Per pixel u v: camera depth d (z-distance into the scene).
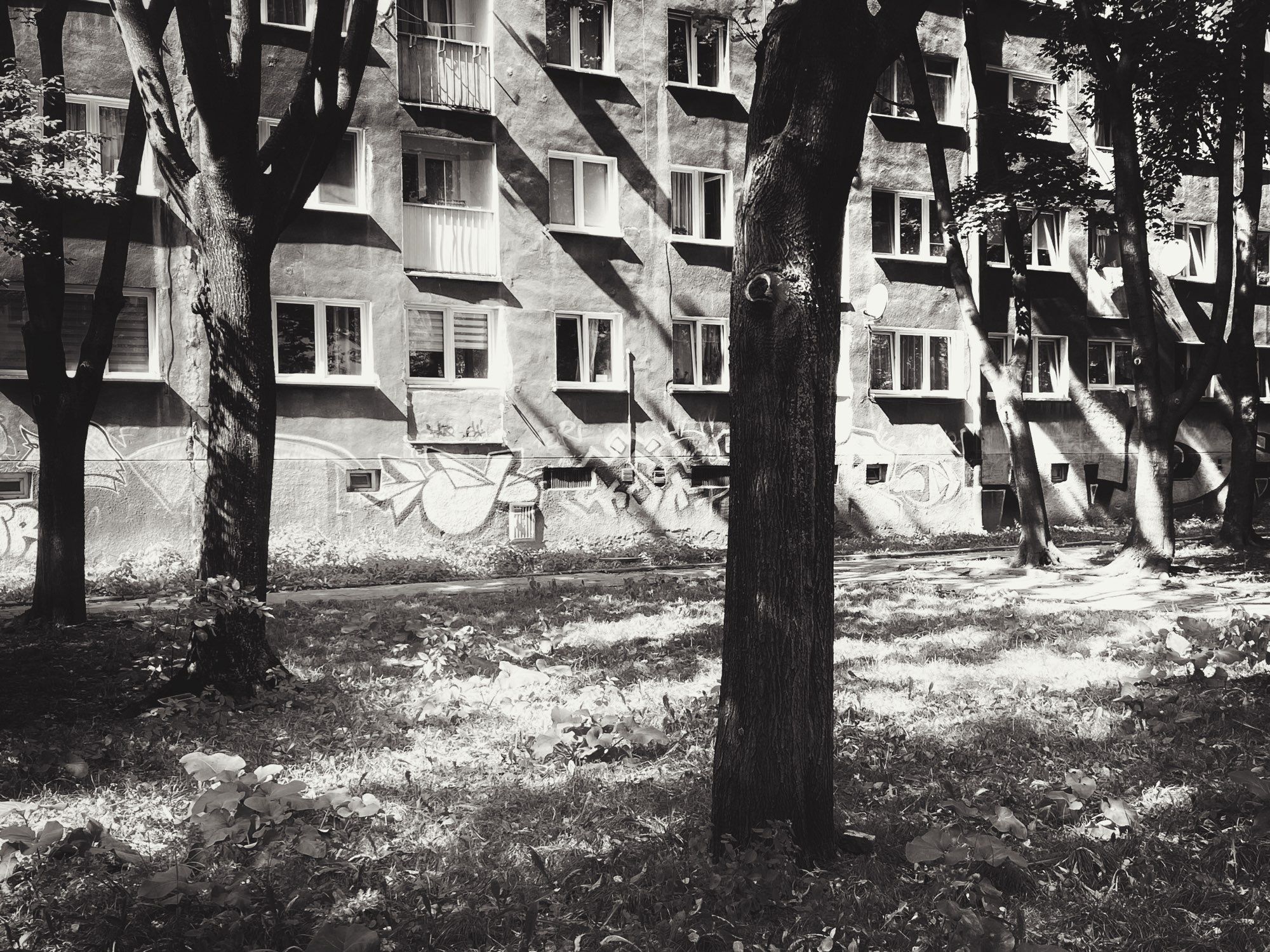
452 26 21.81
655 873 4.46
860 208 26.17
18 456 17.62
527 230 22.38
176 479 18.81
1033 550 19.12
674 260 24.09
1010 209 18.38
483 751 6.64
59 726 7.27
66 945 3.88
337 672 9.16
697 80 24.64
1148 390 17.66
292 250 19.98
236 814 4.27
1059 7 20.00
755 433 4.57
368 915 4.06
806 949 3.80
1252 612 12.81
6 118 10.80
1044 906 4.22
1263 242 34.00
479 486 21.83
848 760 6.35
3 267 17.20
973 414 27.83
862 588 15.94
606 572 19.72
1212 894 4.31
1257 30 18.00
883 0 4.52
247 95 8.20
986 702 8.01
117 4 8.35
